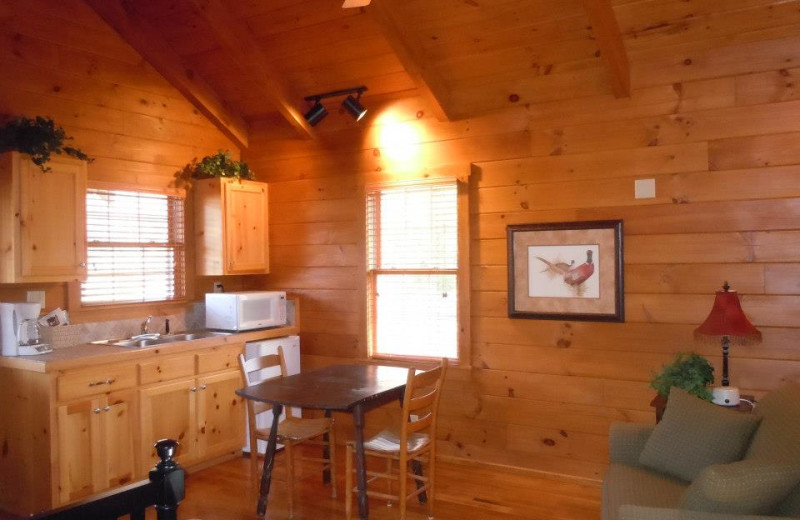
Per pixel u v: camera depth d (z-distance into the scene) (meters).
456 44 4.17
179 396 4.26
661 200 3.89
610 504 2.64
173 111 5.02
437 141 4.64
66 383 3.65
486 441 4.47
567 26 3.87
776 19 3.51
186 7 4.41
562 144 4.18
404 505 3.35
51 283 4.21
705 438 2.77
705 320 3.56
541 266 4.25
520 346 4.35
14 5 4.03
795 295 3.56
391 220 4.89
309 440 4.18
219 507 3.79
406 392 3.32
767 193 3.62
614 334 4.04
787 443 2.37
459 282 4.53
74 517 1.89
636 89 3.95
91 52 4.46
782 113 3.58
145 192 4.81
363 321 4.97
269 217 5.48
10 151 3.68
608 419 4.07
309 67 4.73
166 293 4.96
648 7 3.62
